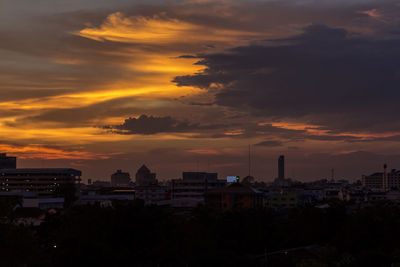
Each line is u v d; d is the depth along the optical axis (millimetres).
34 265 74062
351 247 112312
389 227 114375
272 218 138250
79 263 79312
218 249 103062
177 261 98812
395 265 75188
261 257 101312
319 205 196750
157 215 110125
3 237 69125
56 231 106750
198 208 139375
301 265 79812
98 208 112438
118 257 86438
